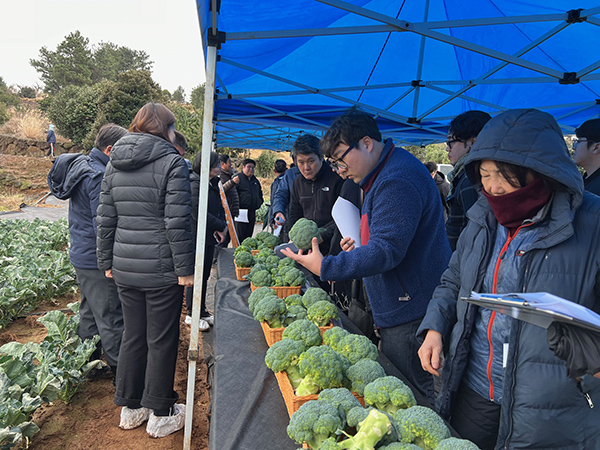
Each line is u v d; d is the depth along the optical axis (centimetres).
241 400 165
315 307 215
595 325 89
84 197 315
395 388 132
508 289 147
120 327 342
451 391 168
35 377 304
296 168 558
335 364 148
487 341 157
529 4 272
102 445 281
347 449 108
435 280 216
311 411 120
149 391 278
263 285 284
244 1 256
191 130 2952
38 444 279
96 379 369
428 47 386
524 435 137
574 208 128
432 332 171
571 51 327
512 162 123
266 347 213
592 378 129
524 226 142
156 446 281
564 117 527
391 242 189
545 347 131
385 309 223
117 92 2836
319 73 436
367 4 306
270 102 530
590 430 135
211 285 689
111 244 273
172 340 275
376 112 545
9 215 1367
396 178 195
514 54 354
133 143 249
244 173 765
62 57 6775
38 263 564
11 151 2602
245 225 727
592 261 128
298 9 281
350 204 252
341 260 192
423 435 113
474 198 304
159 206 253
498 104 515
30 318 488
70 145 3017
